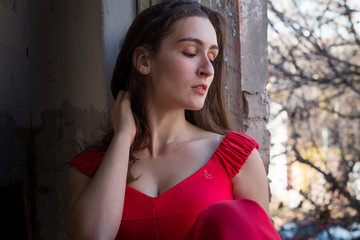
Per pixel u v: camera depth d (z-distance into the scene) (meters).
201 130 1.52
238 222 1.02
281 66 4.88
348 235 4.88
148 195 1.33
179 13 1.34
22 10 2.35
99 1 1.68
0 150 2.39
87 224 1.21
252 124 1.85
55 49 2.10
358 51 5.00
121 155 1.32
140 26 1.45
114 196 1.25
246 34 1.82
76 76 1.92
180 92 1.33
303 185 6.04
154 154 1.42
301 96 5.61
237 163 1.37
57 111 2.12
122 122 1.41
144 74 1.42
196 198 1.28
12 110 2.36
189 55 1.33
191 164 1.38
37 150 2.31
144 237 1.29
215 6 1.74
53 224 2.20
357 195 5.34
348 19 4.64
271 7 4.66
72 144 2.00
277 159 7.66
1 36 2.36
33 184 2.34
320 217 4.98
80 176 1.45
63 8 2.00
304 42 5.03
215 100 1.61
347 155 6.09
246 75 1.82
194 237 1.05
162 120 1.44
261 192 1.38
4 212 2.39
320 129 6.19
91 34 1.76
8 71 2.37
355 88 5.04
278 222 5.70
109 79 1.70
